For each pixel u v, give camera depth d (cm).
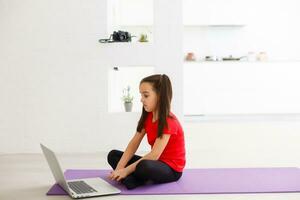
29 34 416
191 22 714
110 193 244
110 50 420
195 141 482
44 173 320
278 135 522
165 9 421
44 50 418
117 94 593
